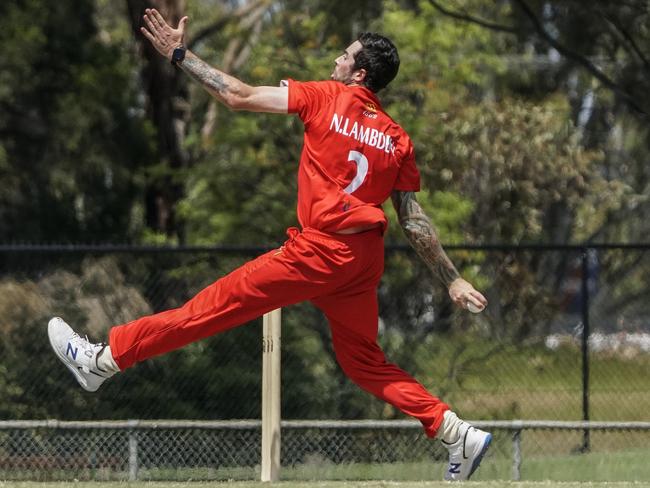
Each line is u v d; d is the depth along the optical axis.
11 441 34.59
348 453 35.22
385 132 20.23
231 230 54.66
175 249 34.97
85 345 20.92
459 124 61.44
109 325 37.44
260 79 55.91
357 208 19.67
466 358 38.72
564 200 78.31
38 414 36.94
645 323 40.69
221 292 20.14
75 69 64.50
